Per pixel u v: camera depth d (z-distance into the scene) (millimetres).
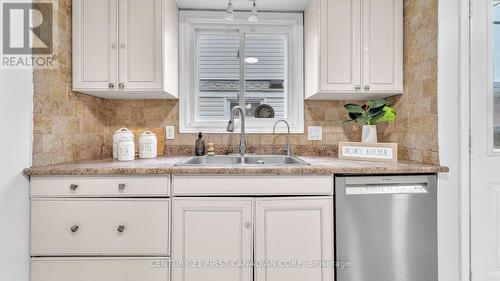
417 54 1700
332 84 1812
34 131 1454
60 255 1424
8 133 1328
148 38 1750
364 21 1812
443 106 1528
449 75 1509
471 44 1488
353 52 1812
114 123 2139
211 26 2193
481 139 1489
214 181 1438
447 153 1508
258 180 1442
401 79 1830
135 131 2074
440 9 1532
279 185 1443
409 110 1781
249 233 1437
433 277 1479
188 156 2078
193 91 2219
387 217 1461
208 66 2256
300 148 2188
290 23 2199
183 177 1438
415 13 1716
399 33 1822
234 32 2236
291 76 2238
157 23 1750
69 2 1719
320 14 1802
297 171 1429
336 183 1455
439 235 1486
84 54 1734
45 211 1414
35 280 1416
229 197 1438
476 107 1487
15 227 1357
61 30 1638
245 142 2176
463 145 1480
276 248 1445
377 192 1462
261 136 2188
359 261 1454
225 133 2178
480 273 1488
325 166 1473
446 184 1496
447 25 1513
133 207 1432
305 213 1452
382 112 1804
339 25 1808
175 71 2021
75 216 1421
